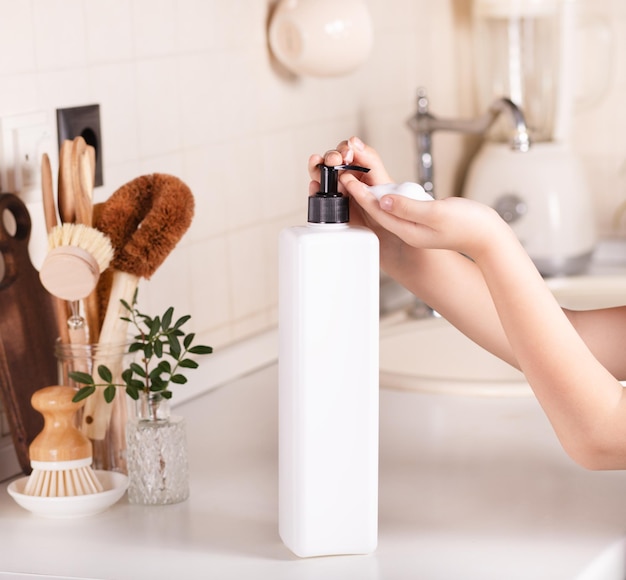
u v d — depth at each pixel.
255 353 1.60
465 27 2.26
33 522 1.04
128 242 1.11
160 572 0.92
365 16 1.69
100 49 1.32
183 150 1.48
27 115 1.21
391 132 2.07
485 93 2.19
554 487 1.09
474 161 2.14
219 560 0.94
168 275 1.46
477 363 1.80
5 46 1.18
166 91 1.44
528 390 1.42
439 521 1.01
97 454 1.11
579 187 2.07
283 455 0.93
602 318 1.18
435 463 1.17
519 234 2.06
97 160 1.32
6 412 1.11
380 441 1.25
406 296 2.03
